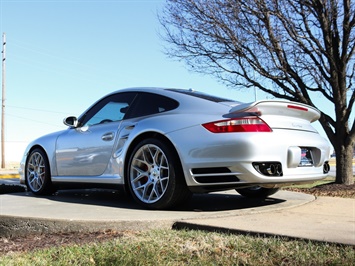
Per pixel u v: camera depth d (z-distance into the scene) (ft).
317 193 22.21
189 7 27.07
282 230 9.98
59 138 18.10
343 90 26.48
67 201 16.05
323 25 25.32
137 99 15.78
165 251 8.64
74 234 11.18
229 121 12.57
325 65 26.91
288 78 27.25
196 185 12.87
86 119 17.57
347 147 26.27
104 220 11.32
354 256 7.99
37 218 11.83
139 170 14.38
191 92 15.64
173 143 13.19
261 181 12.34
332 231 9.87
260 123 12.71
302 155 13.64
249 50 26.89
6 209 13.56
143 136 14.49
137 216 11.90
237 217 11.80
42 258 8.65
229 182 12.47
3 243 10.84
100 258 8.34
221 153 12.38
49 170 18.26
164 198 13.25
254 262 7.94
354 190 22.97
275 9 24.84
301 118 14.56
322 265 7.67
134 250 8.73
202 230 10.65
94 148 16.20
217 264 7.86
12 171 80.02
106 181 15.47
